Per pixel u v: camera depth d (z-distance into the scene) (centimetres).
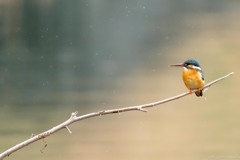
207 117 2033
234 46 3269
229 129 1845
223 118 2011
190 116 2044
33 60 2988
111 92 2373
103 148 1675
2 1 4253
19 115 2036
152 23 3938
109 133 1842
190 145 1662
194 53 3153
